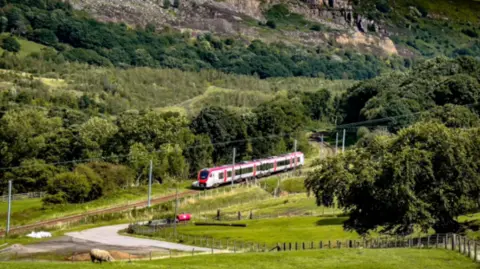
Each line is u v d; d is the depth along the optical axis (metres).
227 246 125.25
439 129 111.56
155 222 162.75
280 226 147.00
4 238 142.38
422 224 107.56
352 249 100.25
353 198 114.25
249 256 94.12
